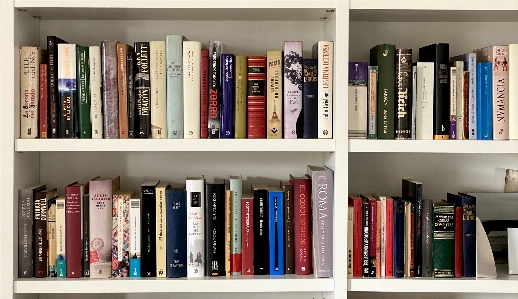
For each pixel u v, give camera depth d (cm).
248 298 167
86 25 163
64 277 143
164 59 144
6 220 139
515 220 165
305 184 146
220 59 144
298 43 144
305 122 144
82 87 143
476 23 167
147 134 144
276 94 145
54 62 142
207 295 167
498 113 146
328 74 143
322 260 143
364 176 168
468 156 168
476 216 151
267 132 145
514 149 142
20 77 142
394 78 146
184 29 165
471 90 146
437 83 146
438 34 166
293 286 142
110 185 144
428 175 168
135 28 164
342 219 142
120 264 144
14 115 139
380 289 143
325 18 159
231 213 146
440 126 146
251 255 147
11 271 139
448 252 145
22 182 147
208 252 145
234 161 167
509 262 150
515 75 145
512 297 167
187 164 166
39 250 142
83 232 144
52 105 142
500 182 168
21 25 145
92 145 140
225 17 158
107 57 143
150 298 167
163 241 145
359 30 166
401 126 146
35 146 139
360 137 145
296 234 146
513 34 167
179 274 144
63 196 152
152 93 144
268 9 144
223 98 144
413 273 146
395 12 149
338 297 142
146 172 166
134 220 144
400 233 145
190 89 144
